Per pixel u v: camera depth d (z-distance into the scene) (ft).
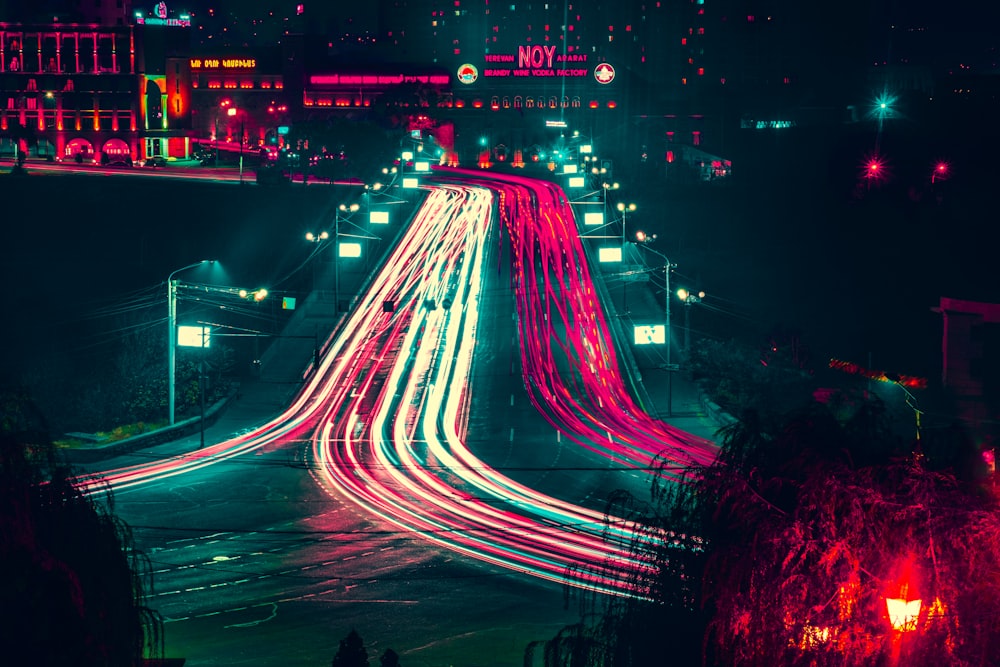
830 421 90.17
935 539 65.57
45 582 79.36
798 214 578.66
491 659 130.72
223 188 604.90
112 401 272.10
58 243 548.72
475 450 240.53
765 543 73.61
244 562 168.45
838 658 66.95
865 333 368.68
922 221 508.94
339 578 161.07
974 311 265.54
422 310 383.04
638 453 236.84
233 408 282.97
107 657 83.71
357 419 269.85
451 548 173.99
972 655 63.05
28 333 383.65
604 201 555.28
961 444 82.48
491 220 539.70
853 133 627.87
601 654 89.45
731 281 452.35
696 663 84.58
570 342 345.10
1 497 81.30
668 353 283.18
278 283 431.84
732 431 93.35
